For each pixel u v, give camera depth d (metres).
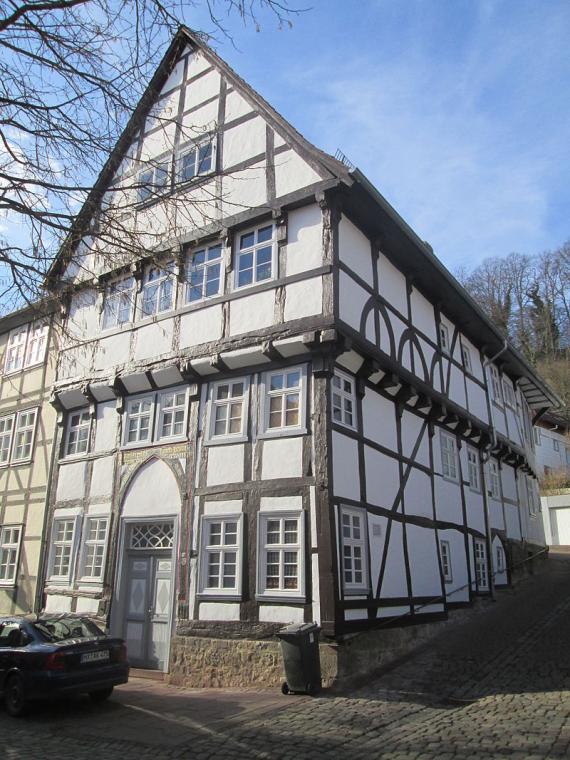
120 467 12.86
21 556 14.91
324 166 10.93
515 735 6.18
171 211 7.88
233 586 10.30
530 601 15.16
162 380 12.54
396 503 11.84
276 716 7.49
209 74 13.56
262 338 10.89
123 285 13.90
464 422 15.80
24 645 8.46
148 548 12.02
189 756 6.17
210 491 11.02
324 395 10.13
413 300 13.98
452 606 13.44
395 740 6.31
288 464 10.20
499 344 18.80
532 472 23.22
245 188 12.04
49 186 6.29
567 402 40.88
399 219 11.95
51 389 15.16
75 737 7.07
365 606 9.93
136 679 10.84
